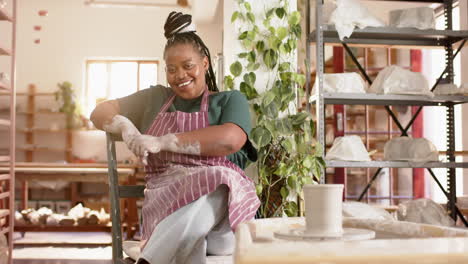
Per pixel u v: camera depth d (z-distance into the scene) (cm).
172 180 148
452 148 342
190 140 149
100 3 873
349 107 489
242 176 160
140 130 182
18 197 859
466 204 334
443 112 502
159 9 909
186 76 168
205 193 137
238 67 244
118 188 166
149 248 132
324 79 300
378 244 49
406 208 303
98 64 920
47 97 909
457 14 494
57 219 501
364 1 554
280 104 242
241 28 253
